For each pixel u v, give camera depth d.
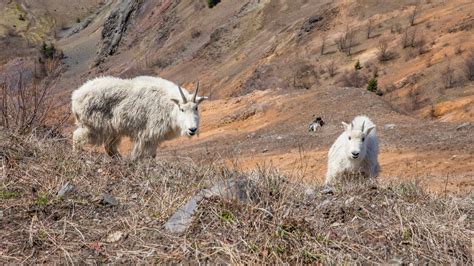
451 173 11.96
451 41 38.62
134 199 5.04
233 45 66.94
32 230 4.36
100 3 148.75
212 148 18.47
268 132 21.34
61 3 146.25
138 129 9.17
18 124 7.25
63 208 4.74
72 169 5.61
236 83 54.25
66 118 8.36
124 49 96.25
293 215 4.53
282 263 3.94
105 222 4.57
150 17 95.88
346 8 54.22
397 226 4.48
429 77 34.81
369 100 22.56
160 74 74.44
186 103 9.04
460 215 4.79
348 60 45.69
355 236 4.34
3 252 4.10
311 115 22.22
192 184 5.25
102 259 4.08
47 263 4.01
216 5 83.31
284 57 52.16
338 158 8.67
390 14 50.34
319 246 4.15
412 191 5.44
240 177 5.16
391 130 17.67
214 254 4.06
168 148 19.81
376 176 8.86
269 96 26.83
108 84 9.11
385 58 42.25
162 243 4.25
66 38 128.88
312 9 63.47
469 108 27.38
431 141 15.57
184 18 86.06
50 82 9.48
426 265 4.06
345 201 4.98
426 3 50.03
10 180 5.20
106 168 5.82
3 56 112.00
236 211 4.52
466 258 4.16
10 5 141.00
